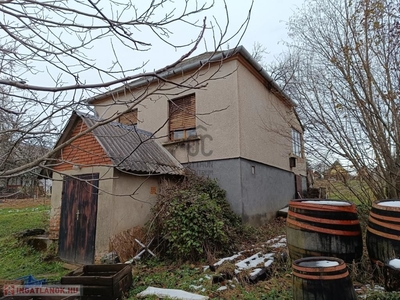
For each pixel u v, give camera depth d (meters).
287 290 3.37
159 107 9.05
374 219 3.39
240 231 6.52
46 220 10.80
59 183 7.11
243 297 3.34
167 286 4.02
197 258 5.16
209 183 7.25
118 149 6.43
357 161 4.92
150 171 6.51
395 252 3.06
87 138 6.49
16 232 8.95
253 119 8.44
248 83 8.40
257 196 8.13
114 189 5.78
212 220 5.46
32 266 6.19
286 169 10.93
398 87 4.63
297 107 6.28
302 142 6.58
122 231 5.84
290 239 3.76
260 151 8.72
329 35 5.62
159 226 5.79
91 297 3.49
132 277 4.28
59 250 6.60
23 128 2.16
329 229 3.41
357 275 3.32
